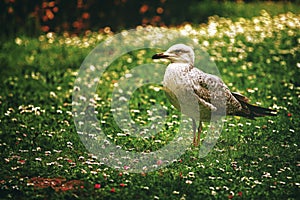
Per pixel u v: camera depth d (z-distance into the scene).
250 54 17.02
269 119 12.09
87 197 8.84
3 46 18.62
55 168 9.86
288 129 11.62
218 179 9.49
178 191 9.06
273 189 9.23
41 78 15.55
